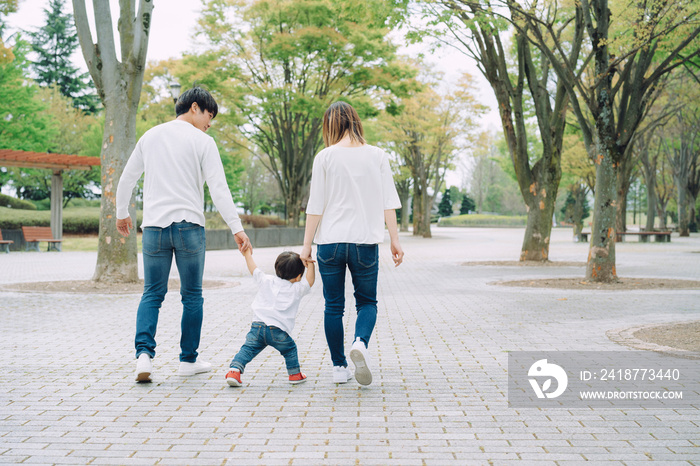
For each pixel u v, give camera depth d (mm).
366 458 2441
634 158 29031
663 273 12469
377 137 32188
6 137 26125
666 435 2746
